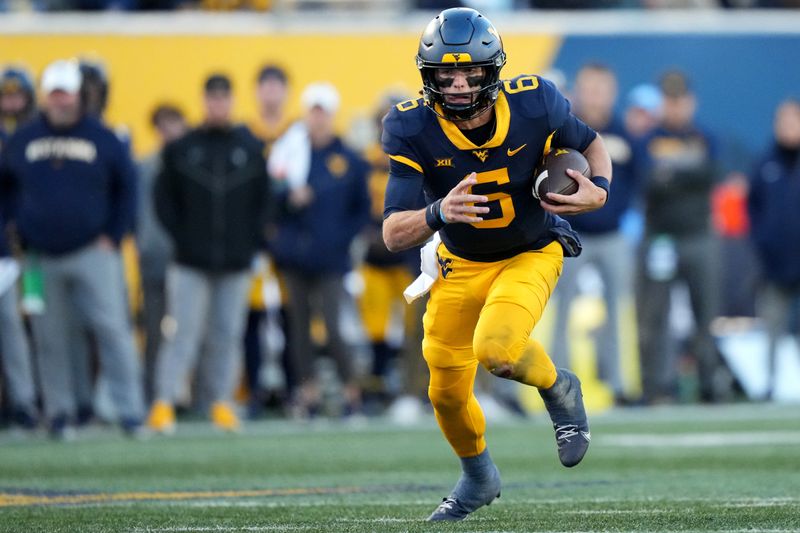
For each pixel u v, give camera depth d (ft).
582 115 116.67
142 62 131.95
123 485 67.97
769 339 127.03
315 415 116.57
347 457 83.82
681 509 53.98
